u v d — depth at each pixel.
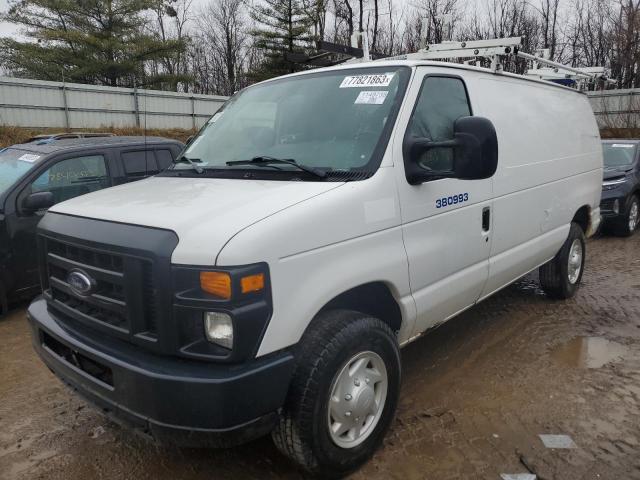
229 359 2.35
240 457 3.16
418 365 4.36
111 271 2.59
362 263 2.84
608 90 27.00
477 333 5.01
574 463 3.05
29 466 3.14
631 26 28.39
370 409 2.96
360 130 3.20
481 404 3.71
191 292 2.35
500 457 3.11
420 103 3.38
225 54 47.44
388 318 3.30
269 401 2.46
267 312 2.41
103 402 2.64
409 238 3.18
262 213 2.52
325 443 2.71
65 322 2.92
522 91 4.69
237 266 2.31
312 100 3.55
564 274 5.63
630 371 4.18
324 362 2.62
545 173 4.79
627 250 8.62
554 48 36.03
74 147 6.32
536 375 4.14
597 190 6.17
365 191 2.89
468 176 3.00
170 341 2.41
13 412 3.74
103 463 3.15
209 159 3.62
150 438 2.54
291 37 32.56
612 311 5.55
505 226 4.18
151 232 2.49
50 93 25.92
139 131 27.14
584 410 3.61
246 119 3.78
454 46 4.96
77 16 32.91
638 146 10.54
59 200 6.10
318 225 2.63
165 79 35.00
